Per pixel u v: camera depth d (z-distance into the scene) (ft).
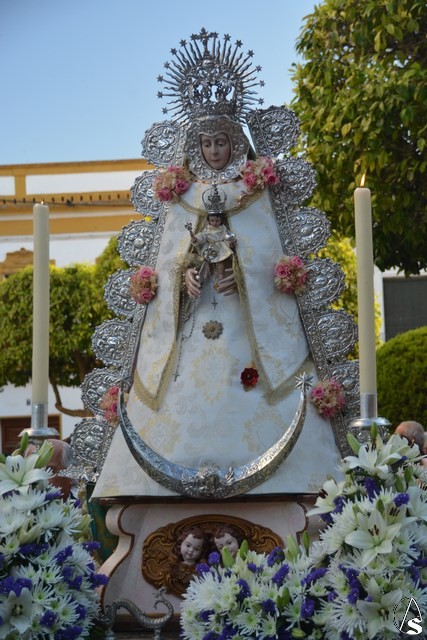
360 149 30.07
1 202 72.38
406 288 57.52
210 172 18.86
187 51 19.38
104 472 18.15
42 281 17.40
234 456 17.38
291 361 18.12
